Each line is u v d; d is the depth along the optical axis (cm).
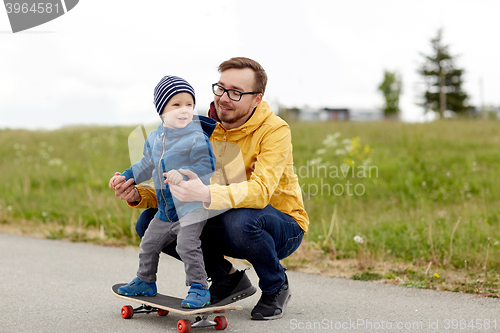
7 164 1189
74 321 292
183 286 384
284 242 303
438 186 759
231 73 291
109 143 1378
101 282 396
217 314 304
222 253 308
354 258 468
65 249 535
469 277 395
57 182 951
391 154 1007
